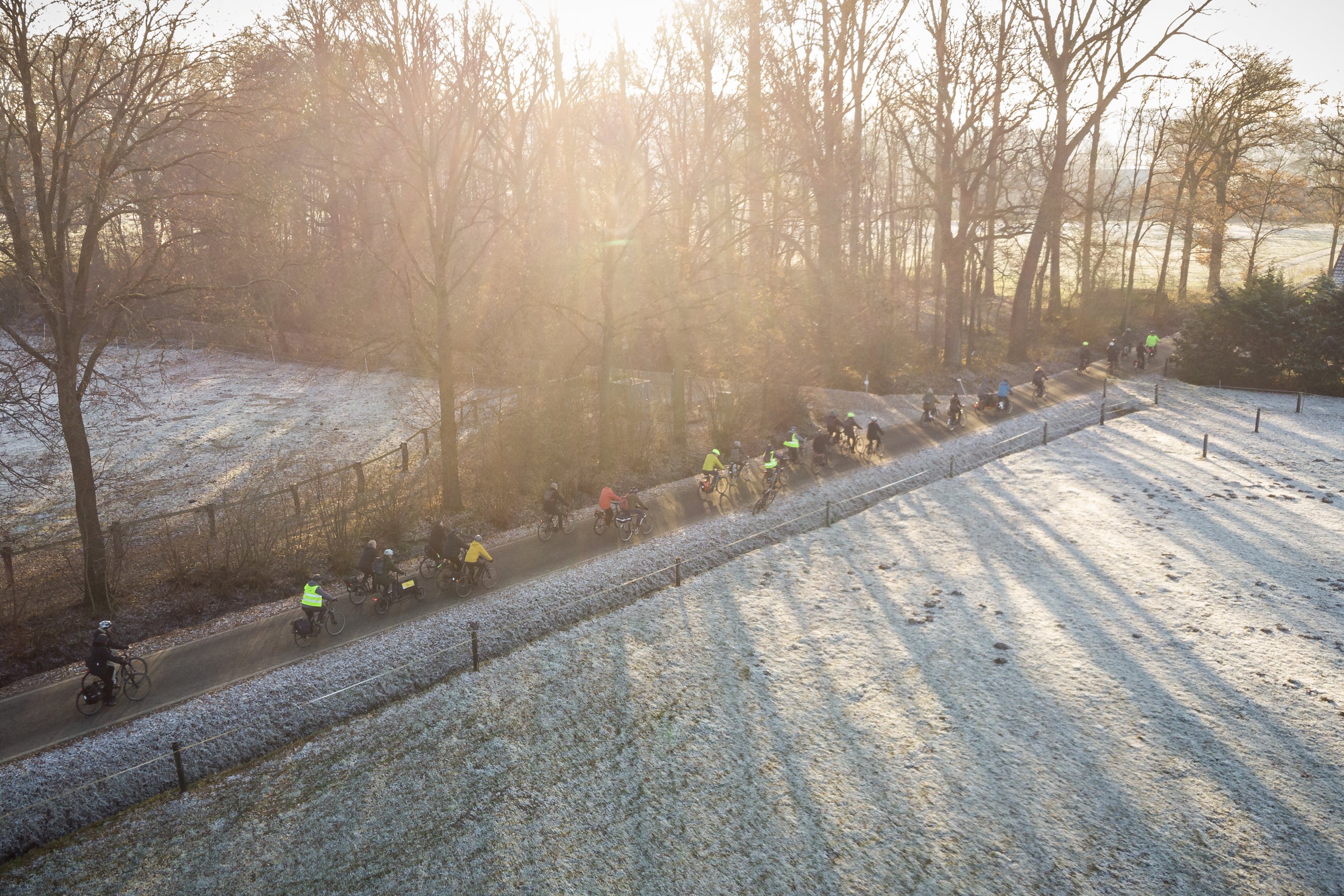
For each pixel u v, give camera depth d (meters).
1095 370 39.34
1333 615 13.57
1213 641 12.98
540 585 16.02
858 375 35.38
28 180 17.45
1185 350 36.03
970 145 38.44
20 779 10.22
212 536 17.08
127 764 10.62
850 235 42.19
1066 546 17.47
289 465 23.33
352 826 9.55
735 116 26.28
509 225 26.80
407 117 18.58
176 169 20.53
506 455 21.52
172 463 23.78
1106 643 13.16
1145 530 18.08
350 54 17.12
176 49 13.90
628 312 32.38
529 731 11.37
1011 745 10.61
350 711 12.01
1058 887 8.23
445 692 12.46
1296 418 28.45
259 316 22.41
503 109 18.95
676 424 25.73
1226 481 21.41
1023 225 37.88
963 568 16.61
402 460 23.95
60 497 20.98
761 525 19.58
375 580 14.81
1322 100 41.84
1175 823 9.03
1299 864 8.34
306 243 37.25
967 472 23.89
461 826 9.48
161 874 8.86
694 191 23.97
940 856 8.74
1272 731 10.55
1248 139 49.84
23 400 13.76
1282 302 33.44
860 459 25.30
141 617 14.46
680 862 8.83
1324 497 19.58
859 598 15.39
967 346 43.72
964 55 34.44
